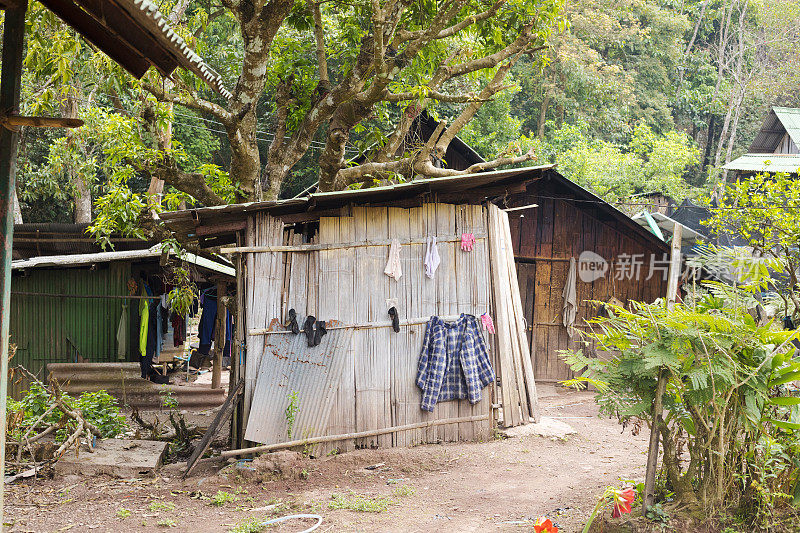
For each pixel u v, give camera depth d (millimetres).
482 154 23734
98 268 13289
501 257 9523
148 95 9922
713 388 4559
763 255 8336
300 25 11695
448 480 7094
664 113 35125
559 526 5164
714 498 4801
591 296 14844
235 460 7723
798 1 35625
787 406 5141
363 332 8367
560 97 31047
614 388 5031
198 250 10609
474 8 11492
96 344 13242
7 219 3445
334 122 10367
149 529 5633
